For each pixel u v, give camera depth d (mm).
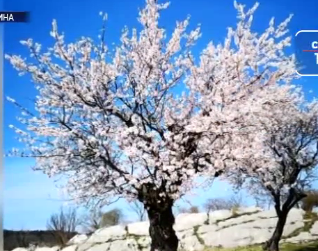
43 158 11297
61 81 11320
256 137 11922
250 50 11203
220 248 24516
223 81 11305
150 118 11641
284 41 11406
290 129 18469
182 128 11336
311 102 19141
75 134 10984
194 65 11867
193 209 30656
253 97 11281
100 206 11531
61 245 27203
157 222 11219
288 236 25094
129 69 11898
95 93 11180
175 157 10719
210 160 11500
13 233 21641
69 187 11398
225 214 28453
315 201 28812
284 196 21312
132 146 10547
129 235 26609
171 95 12086
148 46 11742
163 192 10852
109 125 11227
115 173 10867
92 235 27328
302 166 18922
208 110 11383
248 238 25219
